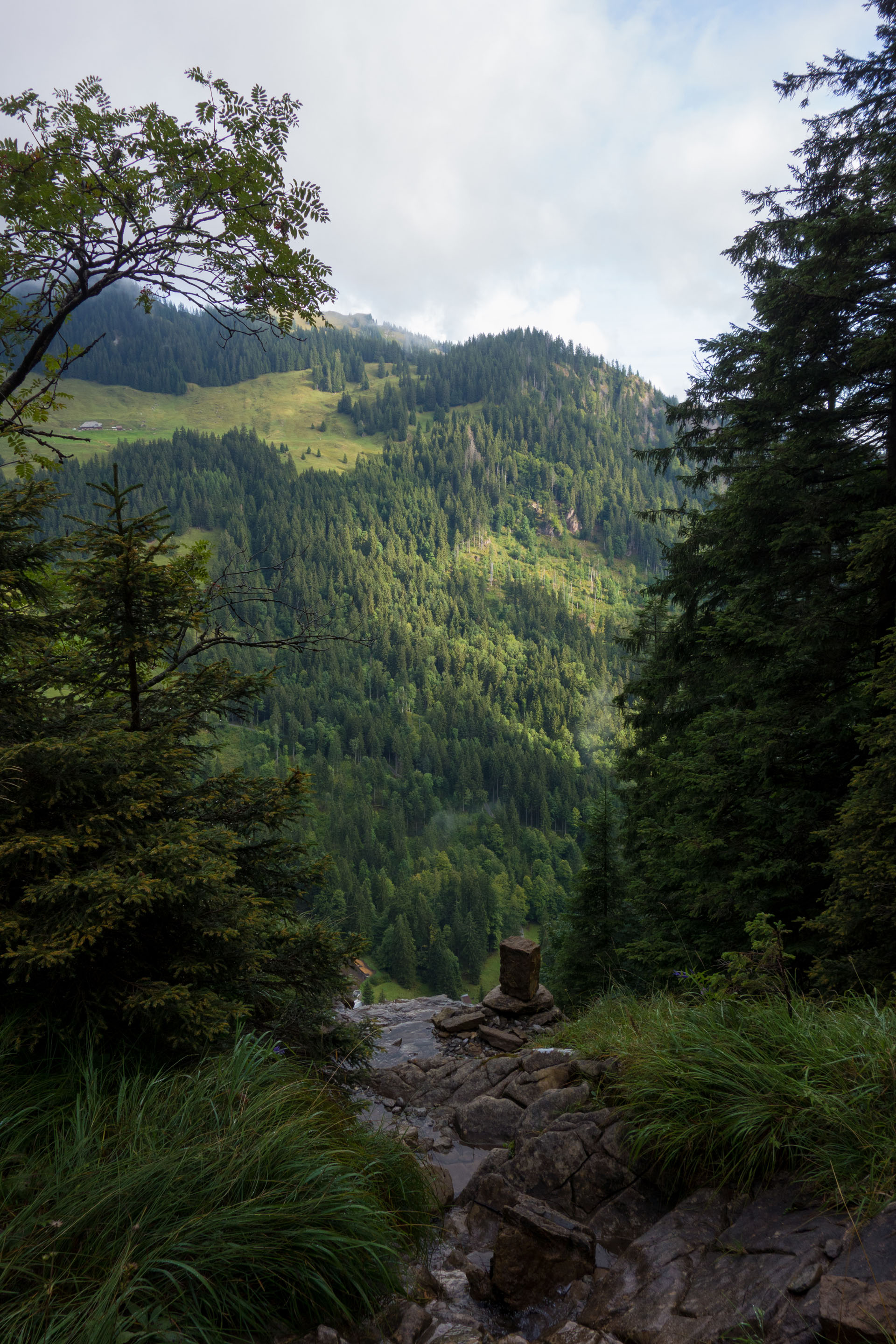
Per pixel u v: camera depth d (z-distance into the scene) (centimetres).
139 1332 182
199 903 337
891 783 607
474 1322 248
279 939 419
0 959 287
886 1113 264
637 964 1089
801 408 991
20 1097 257
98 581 379
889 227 818
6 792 313
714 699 1198
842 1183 247
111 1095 276
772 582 954
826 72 892
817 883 809
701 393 1188
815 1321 193
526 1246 281
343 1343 214
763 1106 288
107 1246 208
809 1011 342
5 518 354
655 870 1034
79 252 562
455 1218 351
